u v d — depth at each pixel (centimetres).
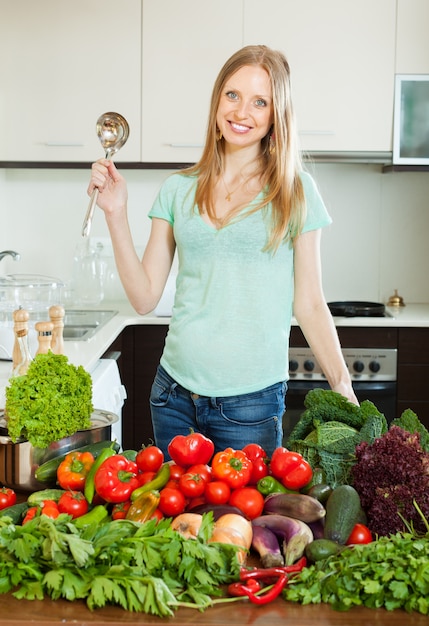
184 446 147
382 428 164
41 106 399
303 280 220
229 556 125
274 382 218
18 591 120
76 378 162
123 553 121
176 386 220
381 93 398
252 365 215
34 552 122
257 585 122
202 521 128
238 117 204
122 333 391
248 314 214
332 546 129
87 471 149
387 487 139
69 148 401
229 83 205
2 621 113
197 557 121
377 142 400
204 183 215
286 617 115
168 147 401
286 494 141
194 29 395
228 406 216
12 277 357
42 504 140
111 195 211
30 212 443
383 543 125
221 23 394
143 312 226
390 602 118
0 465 159
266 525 137
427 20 394
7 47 396
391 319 386
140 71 397
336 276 449
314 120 399
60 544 121
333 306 406
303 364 387
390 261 448
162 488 144
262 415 217
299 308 221
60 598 120
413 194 444
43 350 243
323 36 395
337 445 157
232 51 396
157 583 116
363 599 119
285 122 209
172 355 221
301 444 159
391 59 396
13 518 138
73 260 435
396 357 387
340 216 445
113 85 398
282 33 395
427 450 162
